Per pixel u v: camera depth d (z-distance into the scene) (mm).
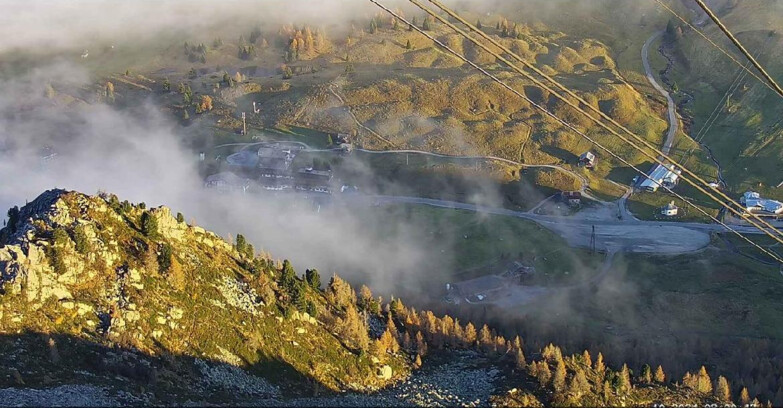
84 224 141875
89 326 129750
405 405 140125
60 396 111688
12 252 131000
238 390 131250
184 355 133375
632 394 148000
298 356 146375
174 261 145500
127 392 118438
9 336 121188
